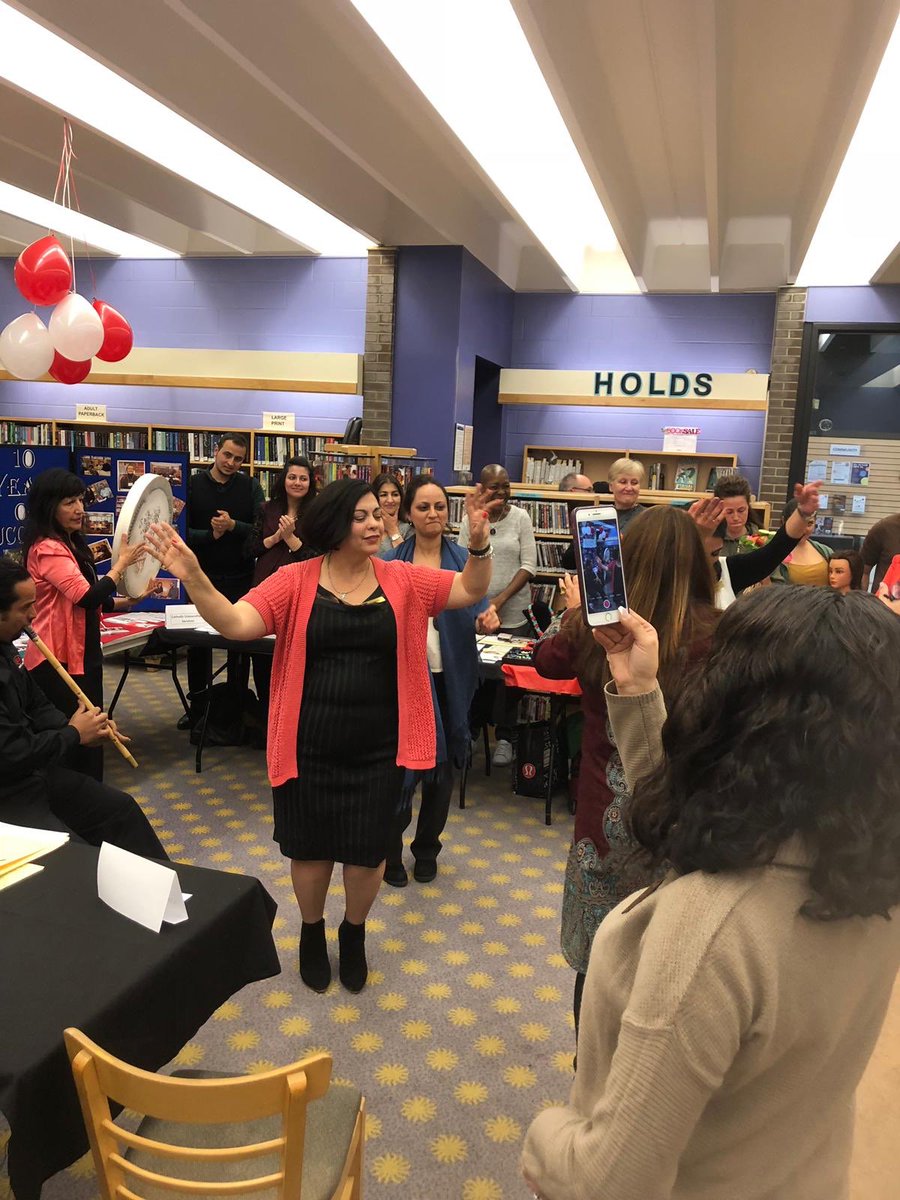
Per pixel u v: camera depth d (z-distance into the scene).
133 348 8.12
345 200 6.30
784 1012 0.63
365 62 4.56
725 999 0.61
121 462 5.57
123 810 2.94
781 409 8.01
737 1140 0.68
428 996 2.60
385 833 2.40
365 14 3.45
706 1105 0.69
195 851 3.50
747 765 0.64
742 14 3.87
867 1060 0.71
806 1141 0.70
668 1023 0.62
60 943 1.56
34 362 4.63
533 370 8.55
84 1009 1.37
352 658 2.31
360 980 2.59
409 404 7.42
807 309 7.90
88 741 2.74
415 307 7.30
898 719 0.62
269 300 8.45
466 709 3.20
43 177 6.25
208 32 3.51
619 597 1.20
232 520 5.17
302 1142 1.18
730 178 6.32
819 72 4.40
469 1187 1.89
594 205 7.38
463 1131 2.06
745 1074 0.65
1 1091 1.22
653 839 0.74
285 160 5.35
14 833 2.00
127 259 8.76
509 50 4.52
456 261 7.15
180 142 5.77
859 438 8.02
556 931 3.02
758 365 8.33
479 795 4.31
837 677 0.63
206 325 8.64
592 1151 0.66
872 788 0.61
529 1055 2.35
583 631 1.70
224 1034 2.38
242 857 3.46
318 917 2.58
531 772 4.25
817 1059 0.67
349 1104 1.56
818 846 0.62
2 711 2.52
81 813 2.86
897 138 5.92
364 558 2.36
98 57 3.77
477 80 4.86
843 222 7.61
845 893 0.61
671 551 1.62
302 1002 2.54
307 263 8.29
